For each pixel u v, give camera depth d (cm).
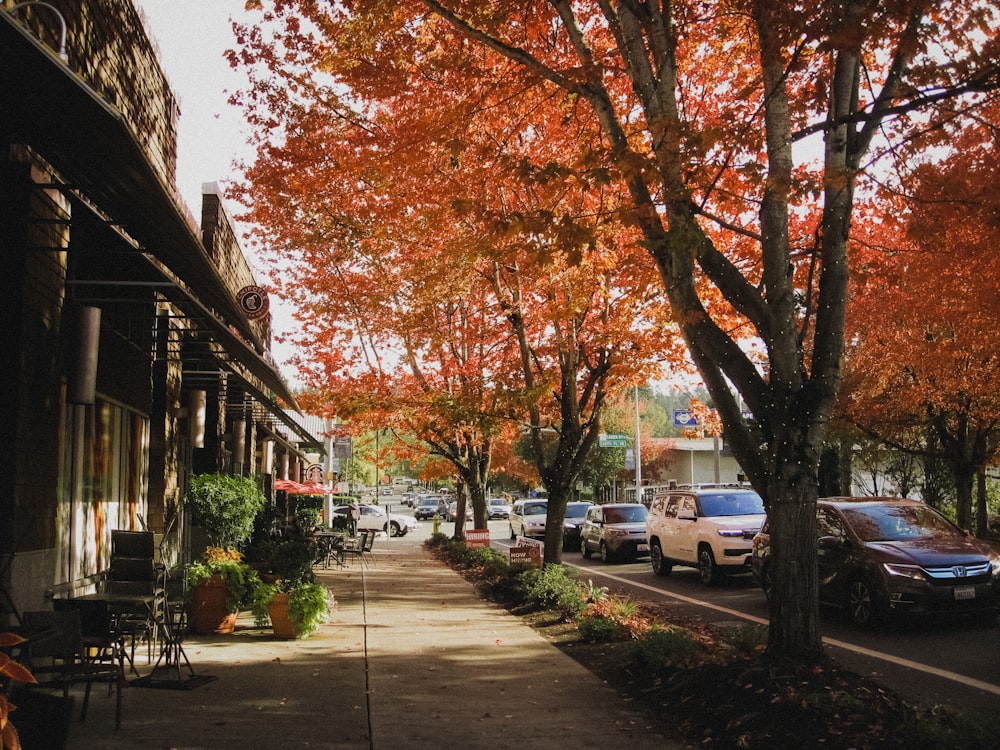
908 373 2184
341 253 1545
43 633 549
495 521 6259
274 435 2941
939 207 865
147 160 626
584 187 785
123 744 614
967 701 809
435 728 686
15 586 753
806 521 777
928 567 1183
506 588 1636
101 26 1053
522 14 1028
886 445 2539
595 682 866
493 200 1304
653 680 836
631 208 793
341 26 1159
